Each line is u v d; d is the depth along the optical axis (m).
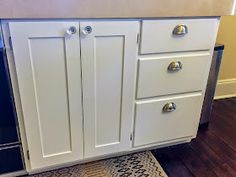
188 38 1.07
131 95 1.10
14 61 0.87
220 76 1.94
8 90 0.91
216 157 1.34
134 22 0.95
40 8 0.80
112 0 0.87
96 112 1.07
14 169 1.09
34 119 0.99
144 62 1.04
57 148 1.09
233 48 1.86
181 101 1.21
